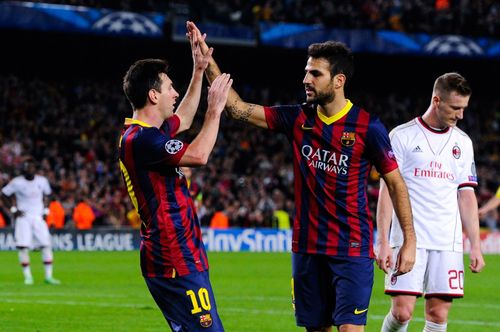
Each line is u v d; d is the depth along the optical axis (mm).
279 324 18781
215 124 9914
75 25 53125
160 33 54719
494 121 70812
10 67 63812
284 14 58688
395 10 61375
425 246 13117
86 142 56688
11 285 27516
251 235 46344
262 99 68750
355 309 11031
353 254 11070
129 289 26250
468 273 33156
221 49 64125
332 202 11094
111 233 45094
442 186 13227
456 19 61594
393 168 11062
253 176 54469
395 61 69750
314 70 10914
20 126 56094
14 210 27859
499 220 52562
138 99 10055
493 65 71562
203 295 10008
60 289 26219
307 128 11164
